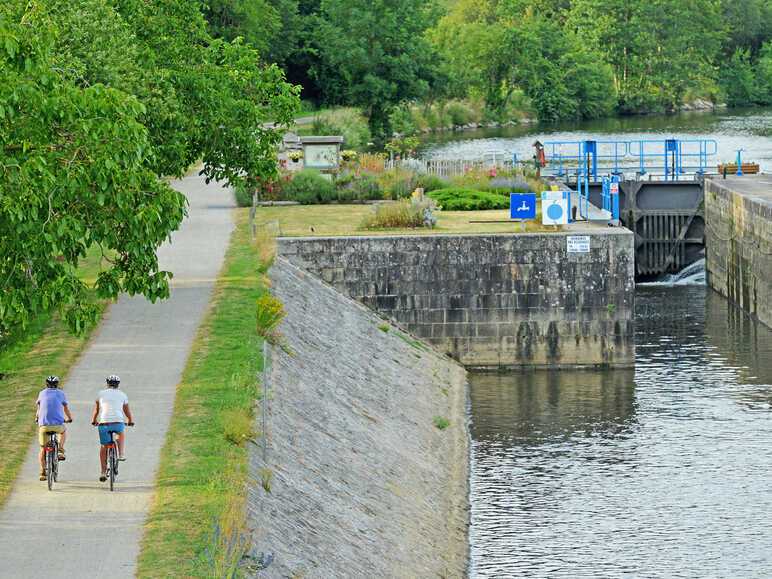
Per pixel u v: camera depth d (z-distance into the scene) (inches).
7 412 2588.6
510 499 3031.5
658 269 6545.3
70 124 2148.1
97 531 1950.1
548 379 4254.4
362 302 4379.9
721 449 3435.0
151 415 2564.0
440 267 4338.1
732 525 2859.3
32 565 1817.2
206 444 2367.1
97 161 2098.9
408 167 6220.5
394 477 2871.6
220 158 4099.4
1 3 2121.1
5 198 1958.7
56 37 2235.5
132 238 2229.3
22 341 3201.3
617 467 3284.9
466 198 5364.2
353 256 4365.2
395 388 3663.9
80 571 1796.3
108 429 2135.8
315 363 3376.0
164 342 3179.1
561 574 2561.5
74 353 3070.9
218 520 1978.3
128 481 2183.8
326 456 2682.1
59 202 2098.9
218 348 3090.6
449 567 2516.0
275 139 4170.8
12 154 2101.4
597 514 2928.2
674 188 6550.2
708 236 6314.0
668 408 3855.8
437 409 3722.9
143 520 1999.3
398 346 4141.2
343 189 5777.6
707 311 5561.0
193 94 3988.7
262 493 2222.0
